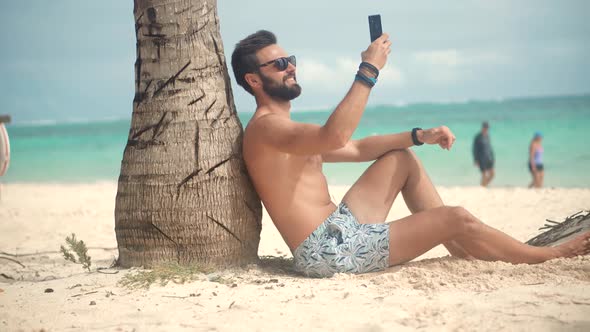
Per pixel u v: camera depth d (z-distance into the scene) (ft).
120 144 147.13
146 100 17.22
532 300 12.93
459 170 72.90
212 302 14.20
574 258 15.78
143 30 17.25
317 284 15.21
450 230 15.74
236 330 12.20
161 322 12.98
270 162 16.16
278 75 16.56
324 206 16.57
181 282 15.88
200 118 16.98
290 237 16.51
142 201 16.98
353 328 12.00
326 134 14.89
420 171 17.31
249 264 17.60
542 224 27.22
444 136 16.71
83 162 105.19
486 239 15.75
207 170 16.84
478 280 14.62
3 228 31.78
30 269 20.49
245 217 17.43
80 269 20.21
